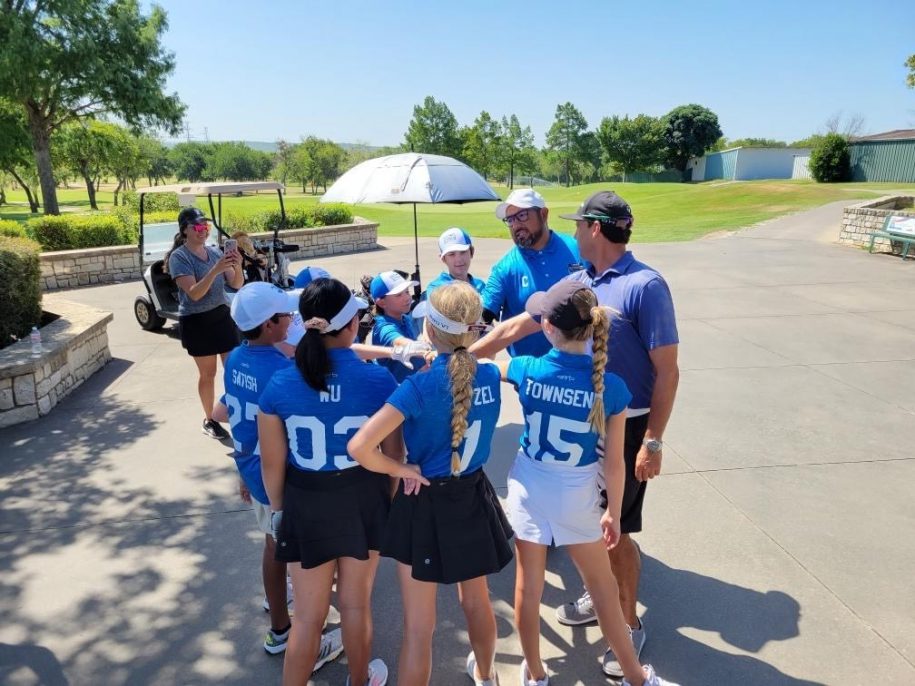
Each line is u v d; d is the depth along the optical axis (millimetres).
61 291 11609
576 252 3457
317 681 2574
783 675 2551
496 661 2695
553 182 105875
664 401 2420
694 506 3840
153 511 3873
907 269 11398
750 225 19047
